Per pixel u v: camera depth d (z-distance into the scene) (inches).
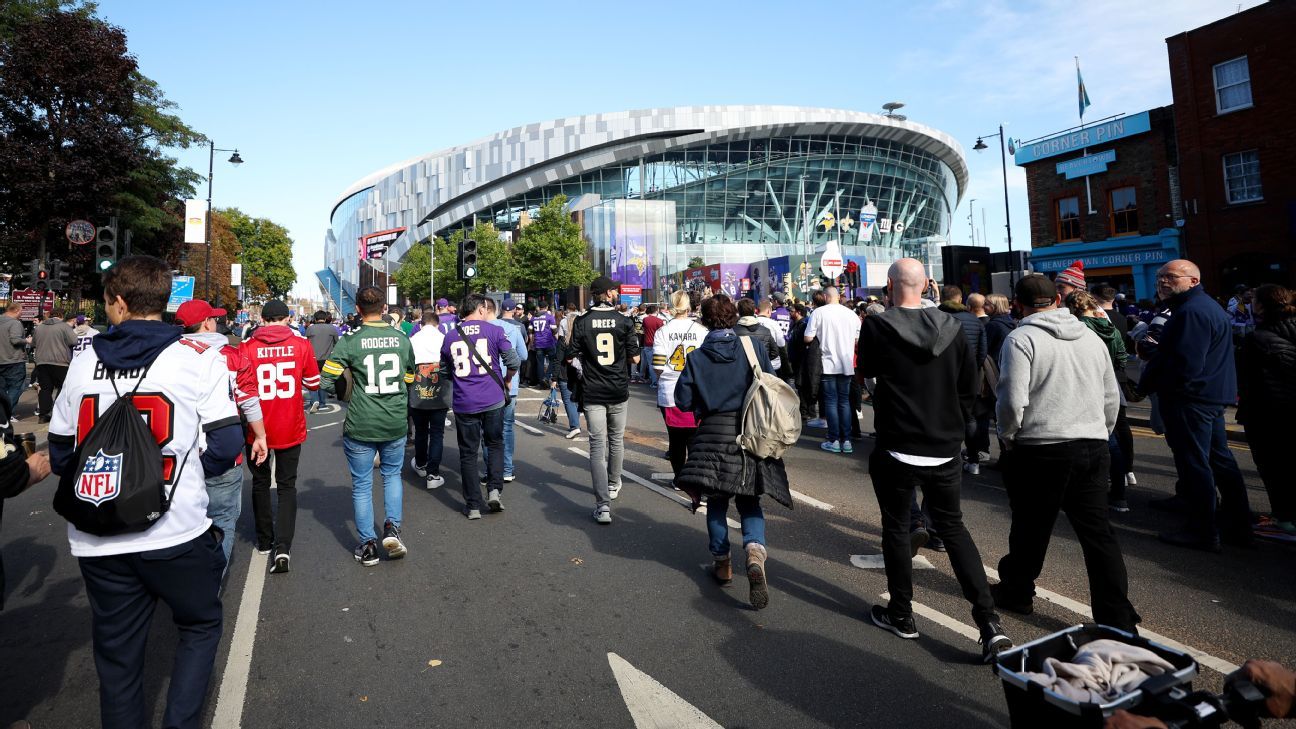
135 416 89.9
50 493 288.5
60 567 194.2
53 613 161.9
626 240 2608.3
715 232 2871.6
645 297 2591.0
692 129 2967.5
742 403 161.8
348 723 112.3
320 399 552.4
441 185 3567.9
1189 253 727.1
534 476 296.7
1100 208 839.7
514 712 115.0
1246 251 681.0
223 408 99.9
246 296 2728.8
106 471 86.6
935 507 134.0
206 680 97.0
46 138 971.3
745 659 131.8
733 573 177.9
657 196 2918.3
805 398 366.0
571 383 233.9
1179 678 73.4
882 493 139.6
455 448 374.9
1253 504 229.5
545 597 163.8
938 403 131.3
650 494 263.3
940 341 129.8
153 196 1144.8
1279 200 657.0
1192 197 722.2
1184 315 183.8
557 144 3097.9
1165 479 265.0
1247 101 678.5
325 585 173.6
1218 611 149.2
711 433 159.8
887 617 143.1
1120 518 217.6
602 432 224.2
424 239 3592.5
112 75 971.9
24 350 451.2
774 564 183.9
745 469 153.3
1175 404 188.1
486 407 229.6
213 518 158.6
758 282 1643.7
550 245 1972.2
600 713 114.5
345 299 5570.9
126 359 93.2
